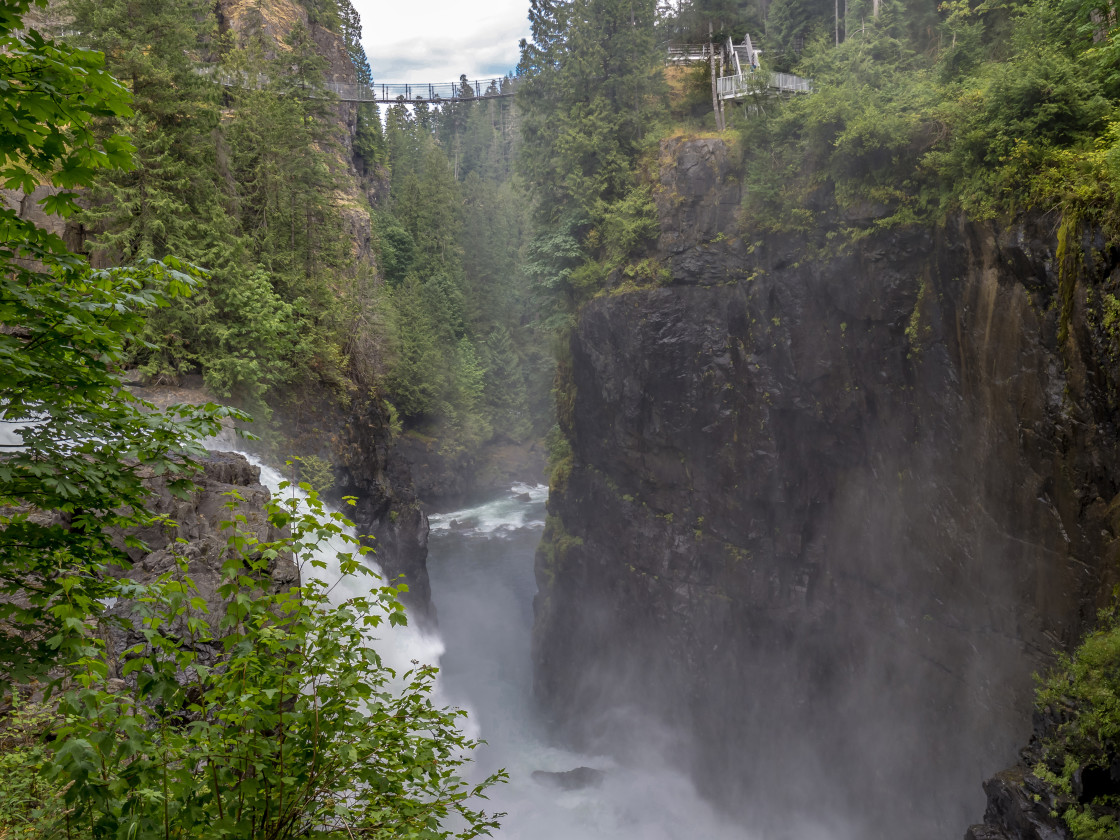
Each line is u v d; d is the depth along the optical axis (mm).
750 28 43188
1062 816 17953
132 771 4879
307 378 40469
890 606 32312
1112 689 17500
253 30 61219
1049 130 22469
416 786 6105
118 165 6027
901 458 30641
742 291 35438
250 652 5418
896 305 29094
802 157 32219
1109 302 19500
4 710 9578
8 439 18297
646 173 39156
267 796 5164
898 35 33062
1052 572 23094
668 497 40281
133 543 6746
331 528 5945
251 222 41625
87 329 6004
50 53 5461
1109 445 20344
